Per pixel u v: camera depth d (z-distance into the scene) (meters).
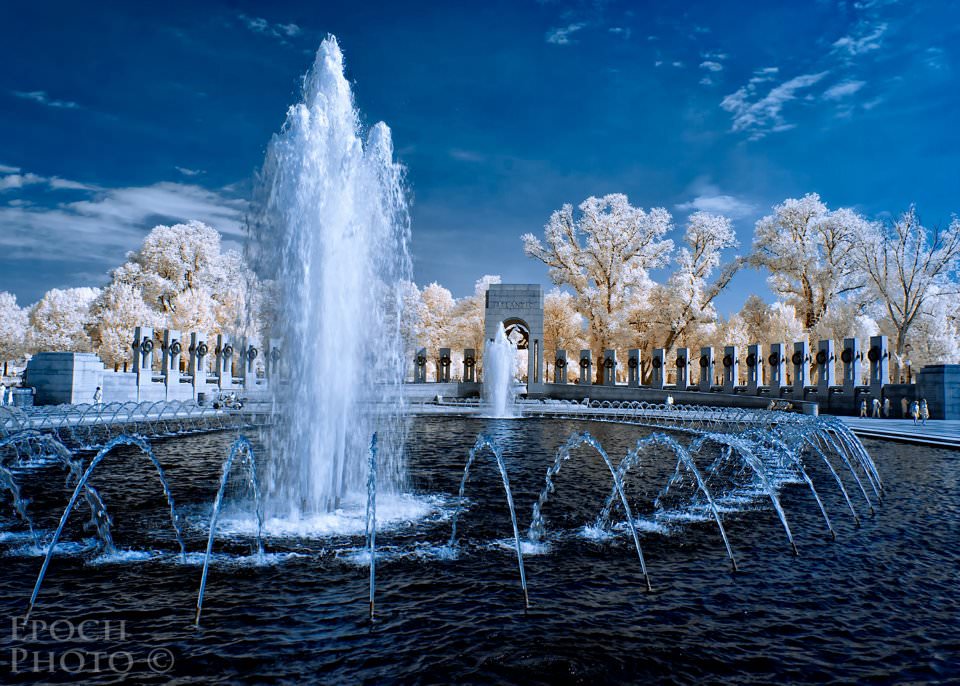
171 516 9.52
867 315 52.25
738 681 4.76
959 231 44.75
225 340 44.75
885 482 13.62
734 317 58.44
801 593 6.64
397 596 6.35
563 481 13.08
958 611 6.19
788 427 20.25
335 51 11.82
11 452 16.42
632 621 5.83
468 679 4.68
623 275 58.03
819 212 52.34
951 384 31.62
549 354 66.56
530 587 6.68
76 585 6.58
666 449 19.22
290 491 10.17
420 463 15.45
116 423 24.86
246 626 5.58
